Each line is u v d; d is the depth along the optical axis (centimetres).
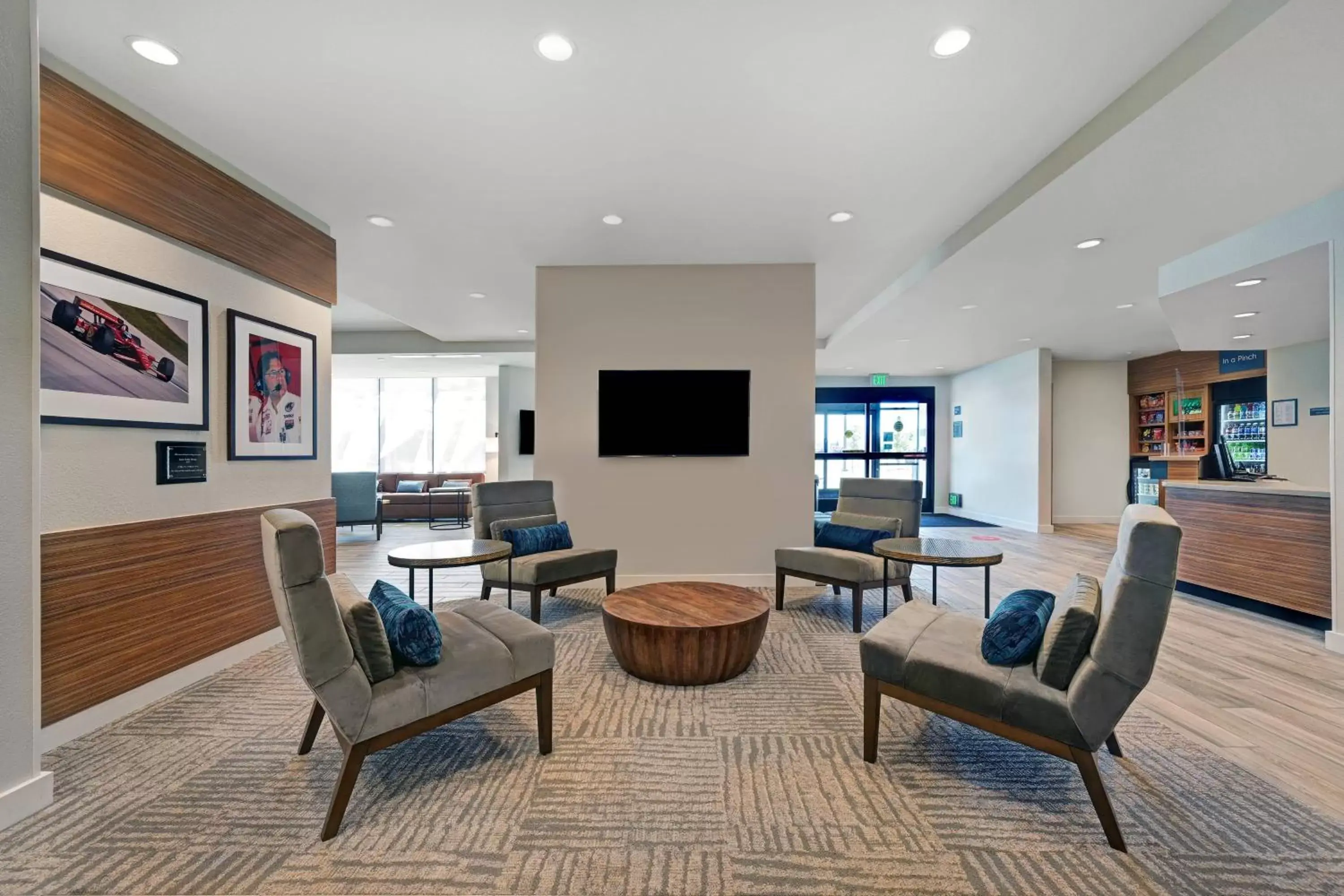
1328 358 543
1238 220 324
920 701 187
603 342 446
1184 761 195
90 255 217
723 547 446
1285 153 250
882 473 1030
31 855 147
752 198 328
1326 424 546
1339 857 149
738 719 226
